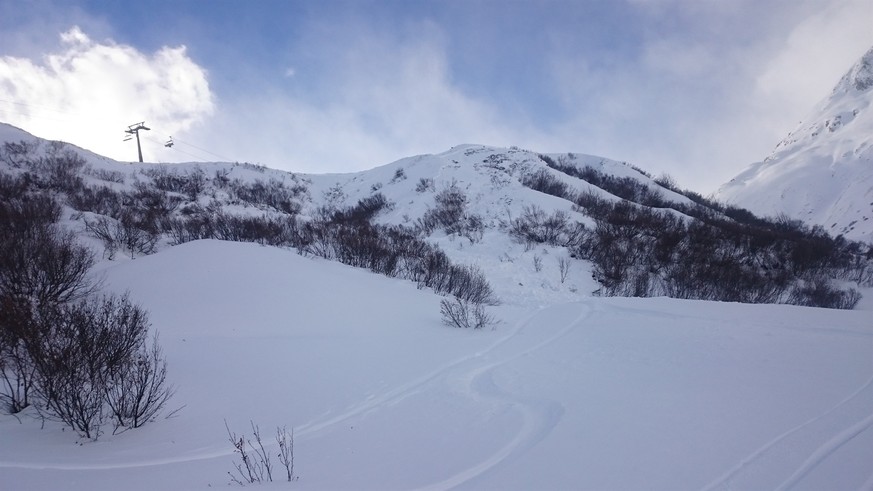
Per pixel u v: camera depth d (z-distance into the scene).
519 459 4.11
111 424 5.56
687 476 3.58
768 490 3.32
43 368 5.71
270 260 17.06
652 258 26.06
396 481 3.86
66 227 20.91
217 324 11.21
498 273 23.66
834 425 4.30
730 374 6.05
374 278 17.72
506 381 6.66
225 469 4.30
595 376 6.51
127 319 8.06
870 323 8.44
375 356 8.54
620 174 60.22
